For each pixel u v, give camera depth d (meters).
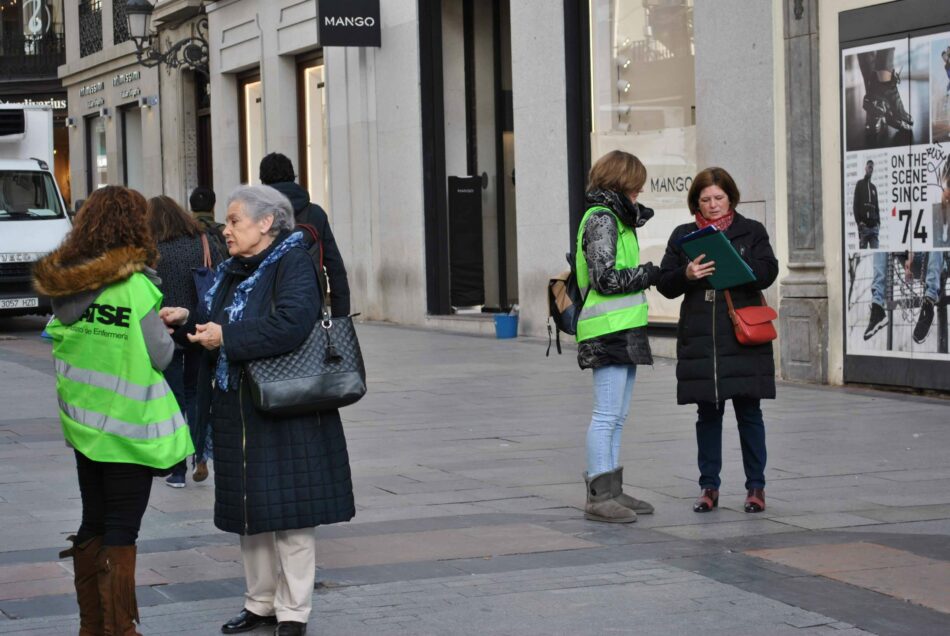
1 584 6.52
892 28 12.96
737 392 7.75
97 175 39.06
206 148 32.34
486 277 21.84
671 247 8.07
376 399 13.32
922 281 12.75
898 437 10.52
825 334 13.91
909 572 6.51
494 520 7.84
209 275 8.66
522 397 13.28
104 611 5.32
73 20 39.31
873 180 13.23
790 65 14.13
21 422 12.19
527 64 18.95
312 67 25.81
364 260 23.64
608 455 7.80
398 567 6.75
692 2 16.02
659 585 6.36
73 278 5.23
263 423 5.52
